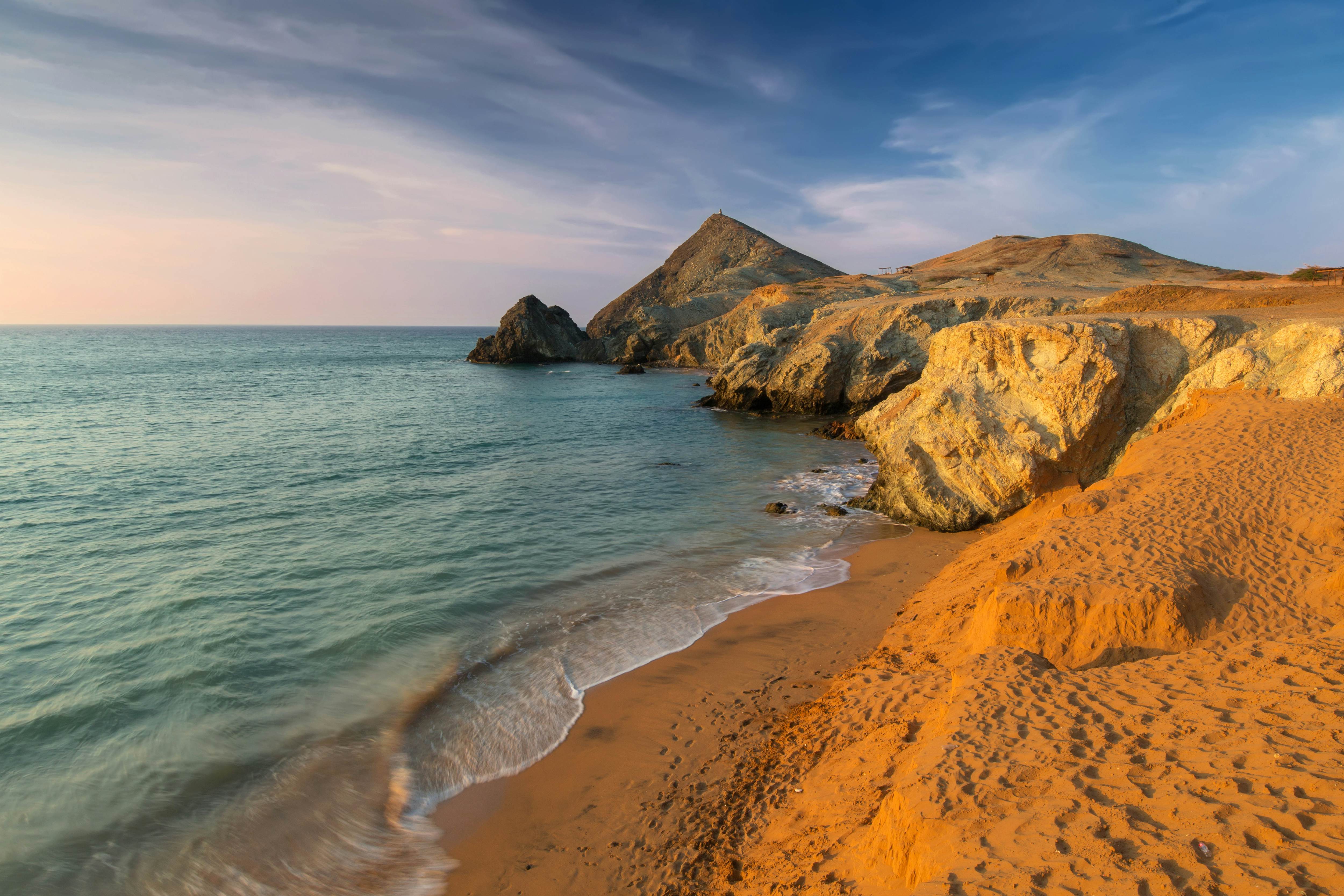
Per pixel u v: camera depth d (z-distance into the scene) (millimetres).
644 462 29422
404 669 11438
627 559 16844
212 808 8195
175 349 126438
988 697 7223
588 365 96062
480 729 9812
